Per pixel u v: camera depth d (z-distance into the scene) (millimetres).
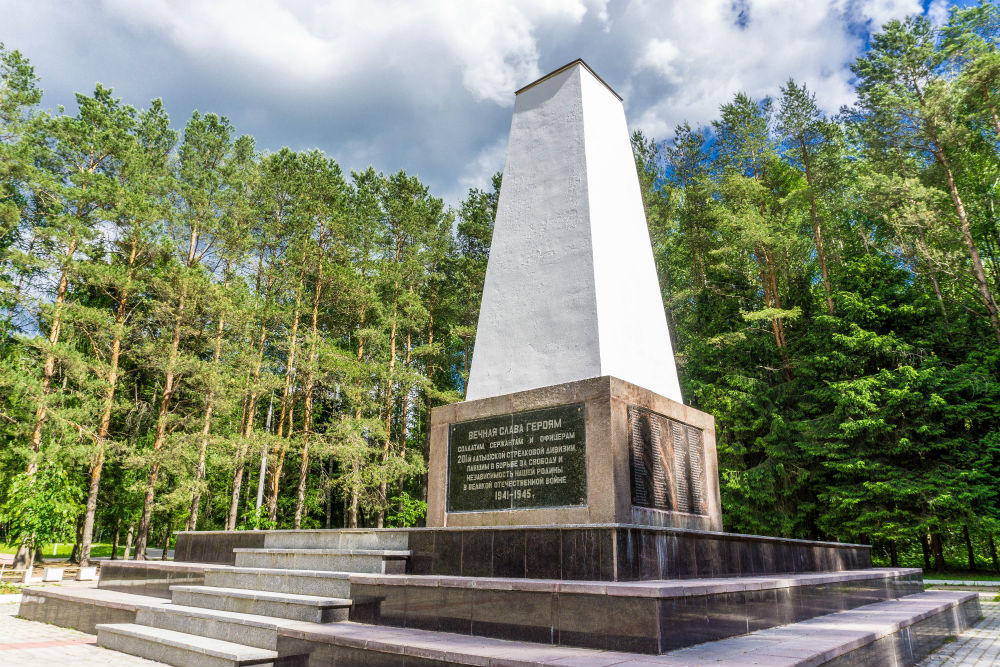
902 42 24875
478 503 7844
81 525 28359
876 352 23109
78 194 22859
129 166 25578
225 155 31344
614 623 4750
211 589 7945
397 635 5480
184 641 6531
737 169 31688
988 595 15758
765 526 22672
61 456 21391
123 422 26188
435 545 7211
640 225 9781
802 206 28938
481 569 6637
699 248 31438
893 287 25141
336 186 29328
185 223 26562
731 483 23000
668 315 30219
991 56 21969
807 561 9680
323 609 6301
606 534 5699
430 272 32750
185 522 27250
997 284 25203
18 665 6543
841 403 21891
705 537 7008
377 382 27312
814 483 23359
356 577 6680
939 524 19688
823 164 27656
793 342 26266
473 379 8773
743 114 31594
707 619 5148
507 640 5250
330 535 8938
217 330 25938
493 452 7871
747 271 28750
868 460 21422
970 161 25828
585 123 9156
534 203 9195
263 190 28375
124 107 28344
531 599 5289
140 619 8086
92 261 24312
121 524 28359
